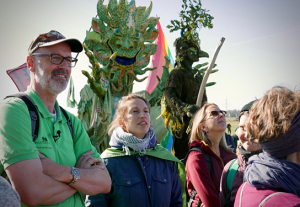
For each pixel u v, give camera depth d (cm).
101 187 220
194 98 543
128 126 285
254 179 158
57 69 223
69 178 202
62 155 218
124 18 841
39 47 222
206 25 543
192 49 536
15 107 200
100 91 534
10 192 124
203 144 321
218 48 490
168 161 290
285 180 149
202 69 676
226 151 366
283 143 151
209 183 293
